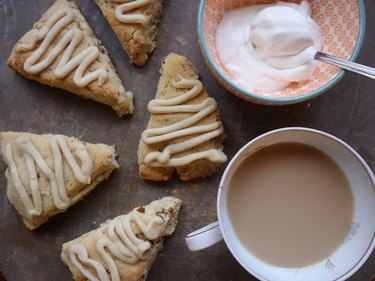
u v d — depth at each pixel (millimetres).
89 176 300
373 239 261
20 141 300
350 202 274
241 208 275
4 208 310
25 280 305
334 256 273
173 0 312
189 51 311
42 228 308
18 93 313
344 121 305
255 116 307
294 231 275
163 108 299
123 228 295
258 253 275
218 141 305
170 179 307
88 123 311
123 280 295
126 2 303
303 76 275
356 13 274
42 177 302
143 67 312
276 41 270
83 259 294
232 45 284
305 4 288
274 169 276
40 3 315
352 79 306
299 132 267
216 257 303
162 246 305
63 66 302
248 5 293
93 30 315
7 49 314
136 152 309
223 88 308
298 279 271
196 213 304
